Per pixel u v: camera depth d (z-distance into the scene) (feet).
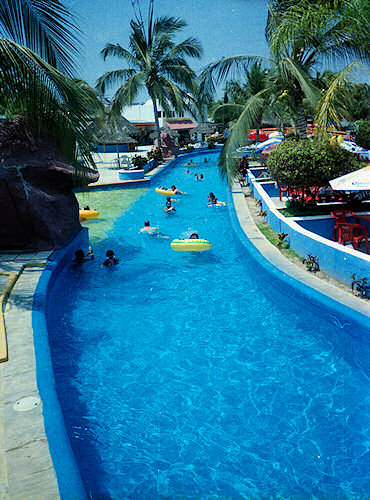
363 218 35.40
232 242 46.44
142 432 18.34
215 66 49.49
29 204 35.35
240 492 15.08
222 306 30.73
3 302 26.58
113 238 49.32
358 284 26.14
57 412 16.26
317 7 43.34
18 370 19.24
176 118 204.33
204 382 21.84
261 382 21.68
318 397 20.39
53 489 12.59
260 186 58.49
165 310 30.35
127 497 14.96
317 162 38.50
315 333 26.58
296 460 16.52
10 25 28.66
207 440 17.78
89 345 25.79
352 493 14.87
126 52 108.17
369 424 18.42
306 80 43.57
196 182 91.66
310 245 32.09
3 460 13.76
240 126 47.32
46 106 29.96
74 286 34.86
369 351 22.48
